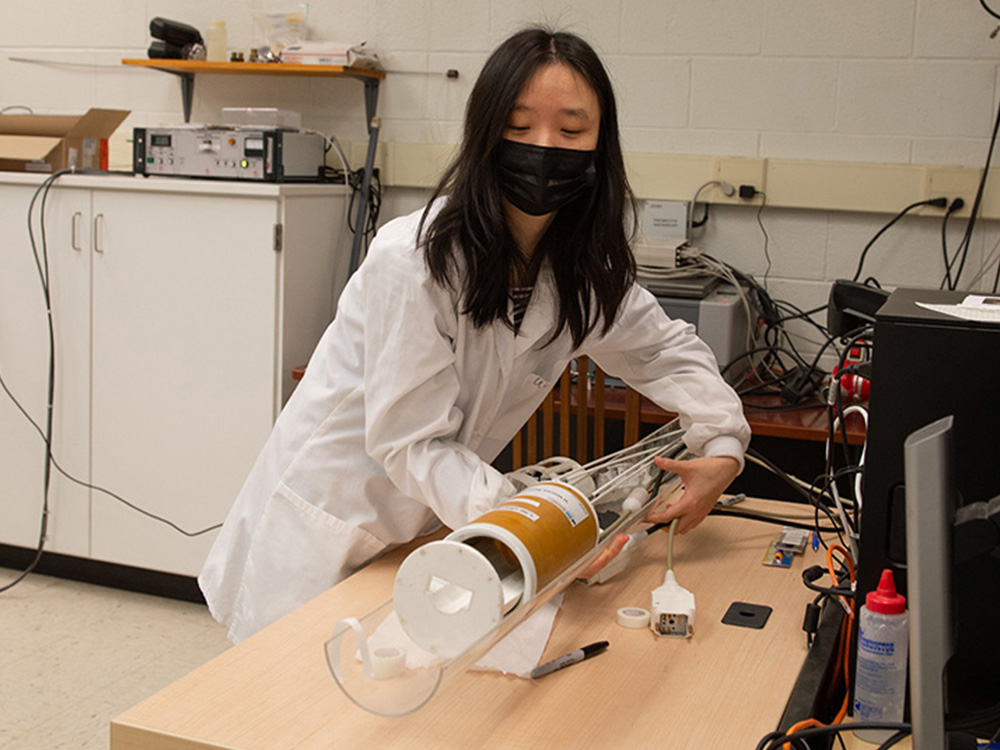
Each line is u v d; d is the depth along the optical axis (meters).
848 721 1.06
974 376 0.96
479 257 1.22
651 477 1.42
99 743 2.27
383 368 1.23
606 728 0.96
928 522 0.67
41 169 2.99
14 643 2.74
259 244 2.74
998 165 2.69
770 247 2.91
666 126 2.94
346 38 3.20
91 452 2.99
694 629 1.18
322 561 1.42
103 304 2.90
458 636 0.94
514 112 1.18
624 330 1.51
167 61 3.13
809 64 2.80
